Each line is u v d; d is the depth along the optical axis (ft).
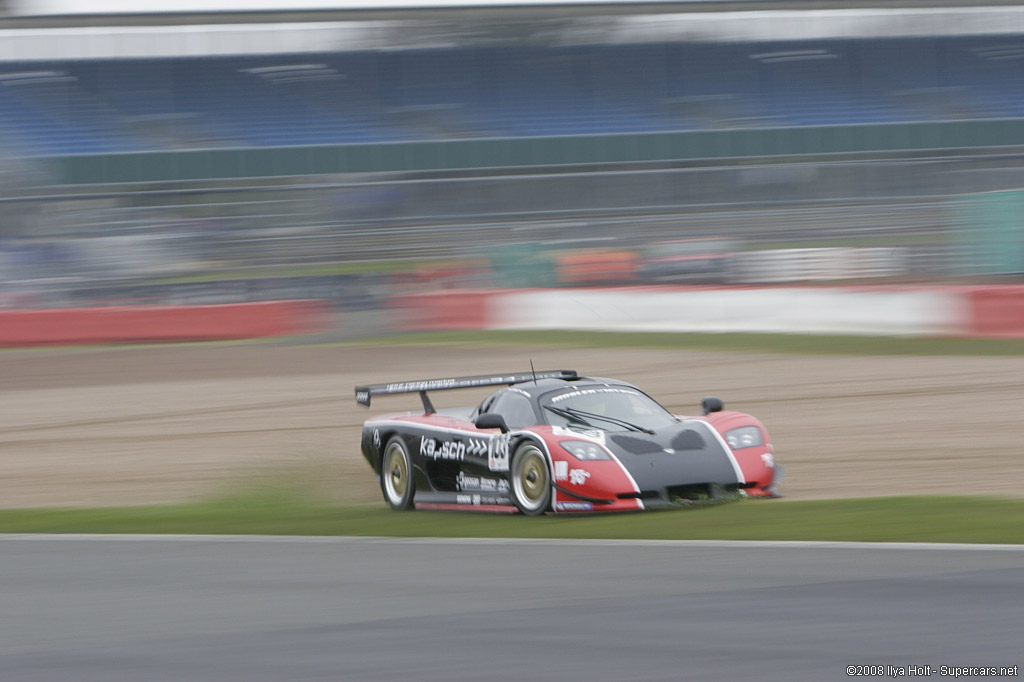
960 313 236.43
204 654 56.08
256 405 200.44
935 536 81.25
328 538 89.40
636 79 587.68
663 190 460.14
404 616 62.03
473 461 106.32
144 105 547.90
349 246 433.89
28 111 534.37
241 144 536.01
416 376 225.15
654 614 60.29
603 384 111.45
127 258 398.62
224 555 82.94
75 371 251.80
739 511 94.73
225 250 419.74
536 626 58.80
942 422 154.10
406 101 569.23
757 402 179.63
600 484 95.55
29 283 364.38
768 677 48.98
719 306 266.77
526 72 586.45
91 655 56.90
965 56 599.57
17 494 134.92
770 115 568.00
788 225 437.58
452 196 455.63
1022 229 306.76
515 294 294.25
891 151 517.55
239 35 573.74
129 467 150.30
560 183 458.09
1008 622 56.18
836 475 122.01
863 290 249.55
